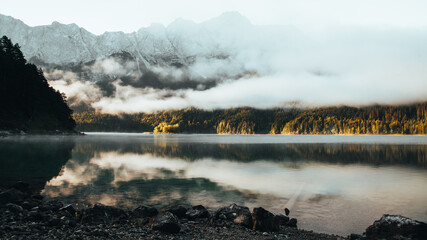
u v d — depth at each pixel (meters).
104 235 10.73
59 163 38.84
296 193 22.88
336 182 27.97
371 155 61.88
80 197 19.91
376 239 11.34
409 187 25.50
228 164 43.00
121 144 94.25
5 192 16.17
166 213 12.76
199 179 29.14
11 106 114.44
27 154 48.22
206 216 15.46
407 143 121.56
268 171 35.78
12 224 11.66
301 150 76.19
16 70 121.88
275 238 11.90
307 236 12.57
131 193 21.83
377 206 18.86
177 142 118.12
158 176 30.66
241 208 15.58
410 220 11.16
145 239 10.59
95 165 38.38
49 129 131.12
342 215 16.70
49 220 11.88
